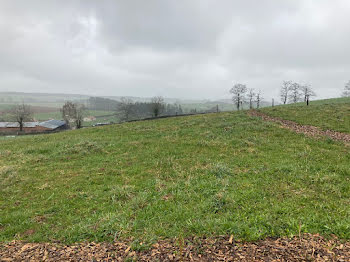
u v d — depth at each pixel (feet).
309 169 30.32
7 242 17.87
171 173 33.27
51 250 16.12
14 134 140.87
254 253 14.15
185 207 21.90
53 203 25.36
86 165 39.40
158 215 20.68
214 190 25.29
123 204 23.97
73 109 222.28
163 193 25.82
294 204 20.93
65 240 17.76
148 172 34.35
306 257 13.47
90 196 26.53
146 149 47.65
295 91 183.32
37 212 23.38
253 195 23.29
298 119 66.59
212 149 44.78
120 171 35.32
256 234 16.02
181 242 15.79
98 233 17.93
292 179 27.25
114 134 65.87
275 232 16.49
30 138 71.87
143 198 24.39
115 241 16.75
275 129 56.59
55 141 61.16
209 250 14.79
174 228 18.01
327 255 13.60
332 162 33.14
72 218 21.76
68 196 27.02
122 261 14.21
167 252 14.88
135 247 15.47
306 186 25.16
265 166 32.73
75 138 62.75
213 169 32.17
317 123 60.44
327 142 44.50
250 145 45.39
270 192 23.93
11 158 45.47
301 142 45.27
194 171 33.01
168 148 47.01
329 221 17.57
